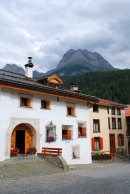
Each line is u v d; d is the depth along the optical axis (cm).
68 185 1387
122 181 1541
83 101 2944
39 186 1350
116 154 3941
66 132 2773
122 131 4356
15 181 1487
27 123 2273
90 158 2920
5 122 2078
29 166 1883
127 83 11550
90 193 1178
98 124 3838
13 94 2184
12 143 2291
